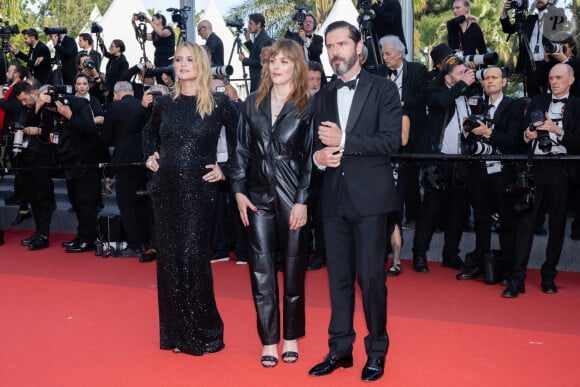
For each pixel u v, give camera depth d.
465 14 7.67
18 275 6.93
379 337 3.84
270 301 4.05
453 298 5.71
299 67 3.94
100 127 8.88
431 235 6.75
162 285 4.35
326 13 19.72
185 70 4.31
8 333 4.85
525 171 5.60
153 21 10.28
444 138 6.47
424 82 6.69
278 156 3.96
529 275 6.53
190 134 4.29
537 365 4.02
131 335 4.76
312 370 3.90
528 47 7.11
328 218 3.86
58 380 3.90
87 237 8.35
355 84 3.75
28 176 8.56
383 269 3.77
